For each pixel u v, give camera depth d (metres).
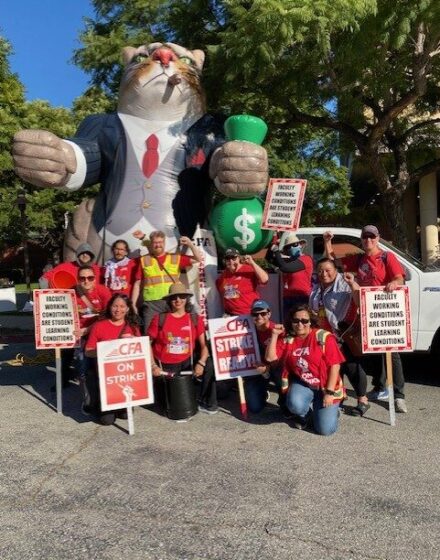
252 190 5.64
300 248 6.04
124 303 5.15
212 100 9.63
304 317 4.75
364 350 4.97
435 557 2.91
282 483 3.82
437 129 12.86
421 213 17.78
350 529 3.20
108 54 10.50
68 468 4.16
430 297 6.28
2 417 5.44
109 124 6.66
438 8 6.99
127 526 3.28
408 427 4.96
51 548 3.06
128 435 4.87
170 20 10.23
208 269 6.36
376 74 8.79
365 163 13.55
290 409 4.79
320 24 6.47
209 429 4.99
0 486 3.86
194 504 3.54
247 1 7.62
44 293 5.52
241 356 5.32
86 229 6.58
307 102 10.28
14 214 21.48
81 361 5.51
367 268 5.42
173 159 6.43
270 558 2.93
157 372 5.16
